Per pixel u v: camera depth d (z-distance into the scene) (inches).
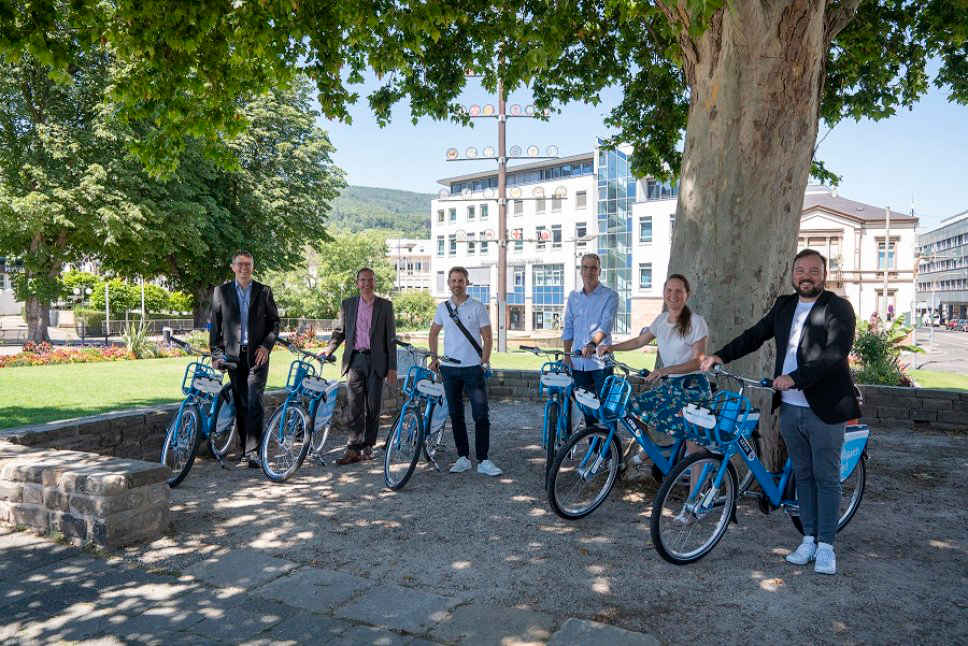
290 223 1396.4
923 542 181.3
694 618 132.8
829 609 137.3
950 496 230.2
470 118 391.2
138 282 2372.0
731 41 212.1
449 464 273.0
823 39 224.4
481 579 152.2
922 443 327.0
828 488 159.3
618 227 2320.4
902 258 1867.6
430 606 134.8
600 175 2358.5
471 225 3002.0
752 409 173.9
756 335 175.9
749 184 220.5
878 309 1870.1
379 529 187.8
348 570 157.5
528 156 1008.2
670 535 163.9
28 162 1032.2
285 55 305.7
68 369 737.6
